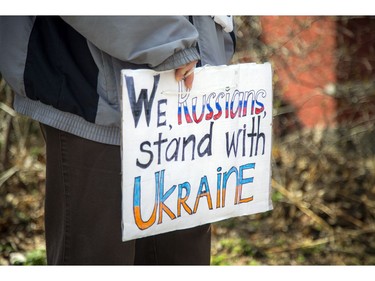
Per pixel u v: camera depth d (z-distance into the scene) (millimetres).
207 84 2254
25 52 2332
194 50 2168
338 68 4699
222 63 2516
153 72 2119
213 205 2355
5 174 4230
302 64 4695
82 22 2092
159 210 2207
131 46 2102
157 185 2188
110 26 2080
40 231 4117
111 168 2293
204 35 2381
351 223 4379
